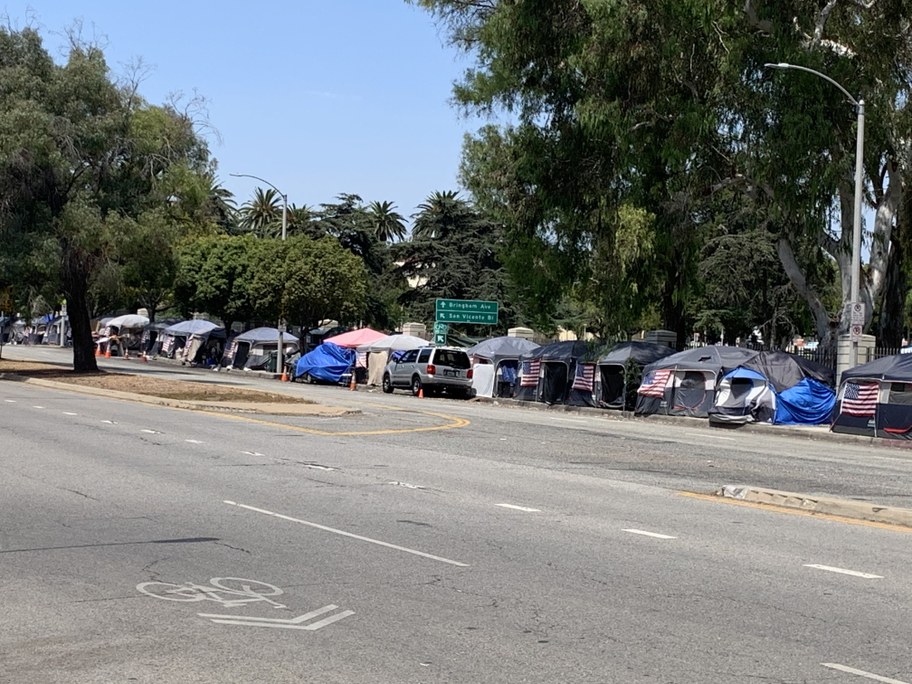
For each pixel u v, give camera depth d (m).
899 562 9.28
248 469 14.76
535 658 6.11
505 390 43.88
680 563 9.00
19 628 6.52
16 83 36.91
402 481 14.10
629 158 35.22
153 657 5.97
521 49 36.50
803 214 33.16
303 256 63.81
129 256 39.12
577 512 11.78
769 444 25.14
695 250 37.91
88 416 22.67
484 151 43.94
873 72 31.95
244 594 7.52
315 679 5.63
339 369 52.09
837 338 34.50
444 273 78.81
